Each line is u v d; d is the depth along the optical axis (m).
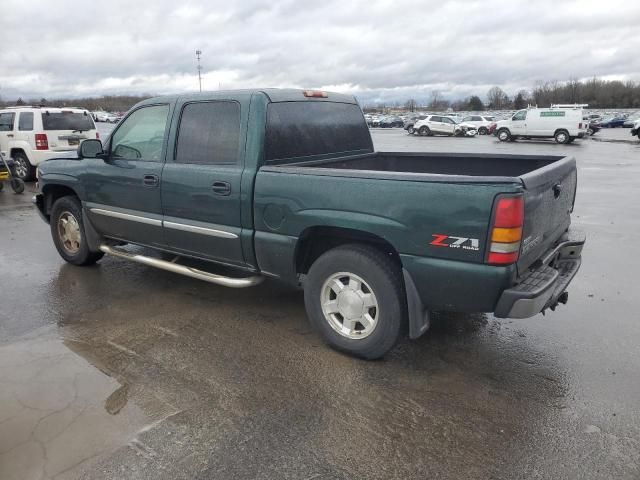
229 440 2.82
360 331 3.70
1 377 3.44
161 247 4.82
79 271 5.71
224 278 4.30
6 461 2.64
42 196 6.05
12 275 5.59
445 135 38.47
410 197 3.22
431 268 3.22
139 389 3.31
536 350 3.87
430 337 4.09
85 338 4.04
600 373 3.53
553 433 2.88
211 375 3.50
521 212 2.98
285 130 4.13
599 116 63.16
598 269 5.83
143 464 2.63
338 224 3.50
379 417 3.04
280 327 4.26
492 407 3.14
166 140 4.49
